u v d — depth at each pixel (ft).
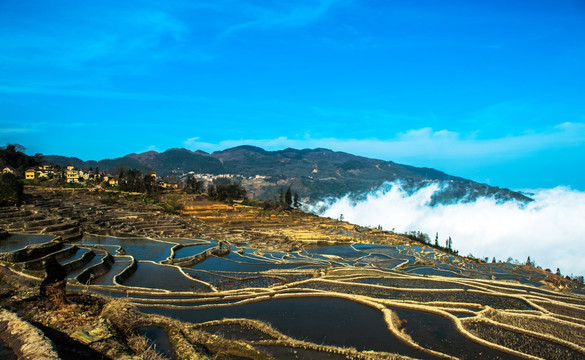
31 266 173.47
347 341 116.78
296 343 105.50
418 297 178.50
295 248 392.88
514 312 157.07
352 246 447.42
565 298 194.39
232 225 511.40
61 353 62.54
